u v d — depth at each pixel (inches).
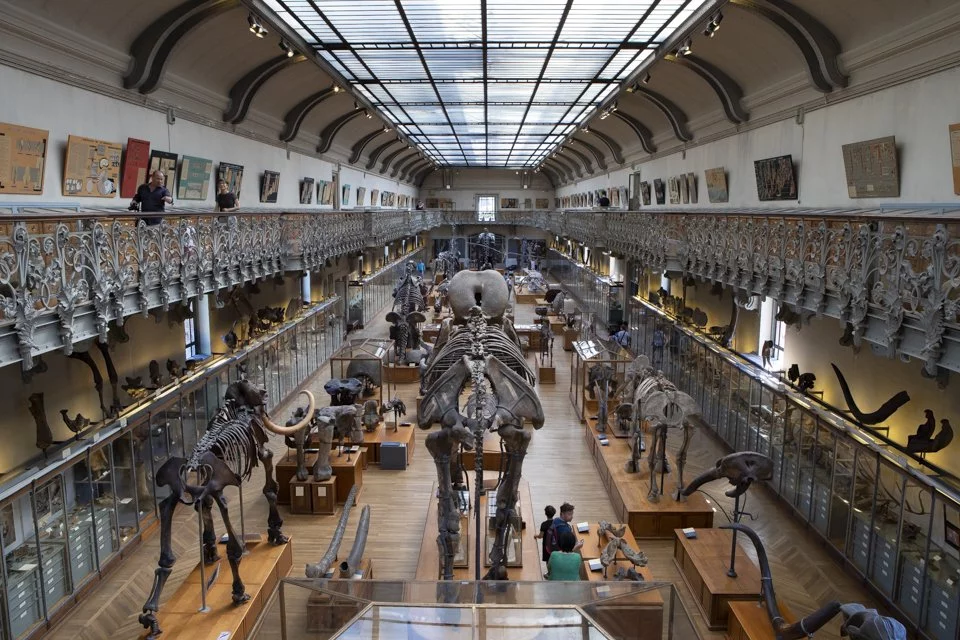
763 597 335.0
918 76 399.9
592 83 940.6
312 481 497.7
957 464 387.2
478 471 308.5
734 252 491.8
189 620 327.3
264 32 567.5
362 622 255.0
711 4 519.5
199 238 466.3
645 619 254.8
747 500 524.1
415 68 855.1
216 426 364.2
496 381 335.0
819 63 492.1
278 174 877.8
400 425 647.1
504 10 622.8
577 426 717.3
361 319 1231.5
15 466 416.2
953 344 256.2
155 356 605.9
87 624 368.2
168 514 317.7
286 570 405.4
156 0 467.8
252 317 756.6
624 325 1073.5
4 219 268.5
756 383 559.5
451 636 250.7
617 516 496.4
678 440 654.5
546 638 247.0
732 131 723.4
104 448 411.5
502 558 351.9
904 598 360.2
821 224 361.7
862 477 400.8
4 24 371.2
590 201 1743.4
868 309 316.5
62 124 432.1
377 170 1643.7
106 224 350.3
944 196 376.8
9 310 270.4
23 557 340.2
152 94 544.1
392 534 469.1
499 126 1386.6
